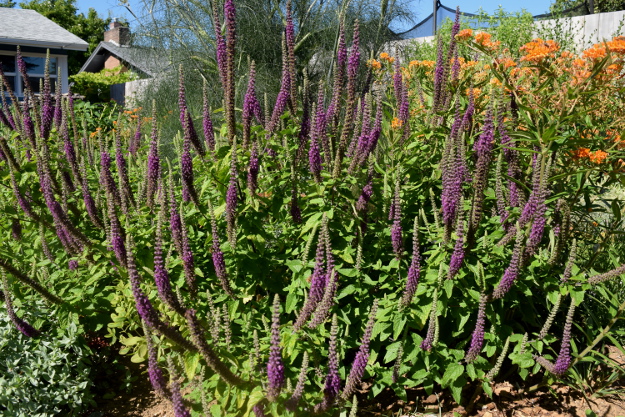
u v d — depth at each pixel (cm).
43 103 455
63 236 362
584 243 427
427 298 313
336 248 346
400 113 395
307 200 348
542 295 387
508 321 368
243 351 306
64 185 394
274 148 337
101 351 420
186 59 1131
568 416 343
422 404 351
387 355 314
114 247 325
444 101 422
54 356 347
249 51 1112
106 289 364
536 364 342
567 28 1092
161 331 241
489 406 351
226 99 336
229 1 321
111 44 3531
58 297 362
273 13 1132
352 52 362
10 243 420
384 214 356
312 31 1150
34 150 376
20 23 2722
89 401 364
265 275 338
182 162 331
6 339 345
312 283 275
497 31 1033
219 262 306
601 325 391
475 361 316
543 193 308
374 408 348
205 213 355
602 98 406
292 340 273
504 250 341
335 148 373
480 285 307
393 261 328
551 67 395
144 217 369
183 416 234
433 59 1062
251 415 268
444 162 313
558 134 363
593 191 423
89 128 948
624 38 354
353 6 1142
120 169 383
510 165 352
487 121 311
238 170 335
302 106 372
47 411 338
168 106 1094
